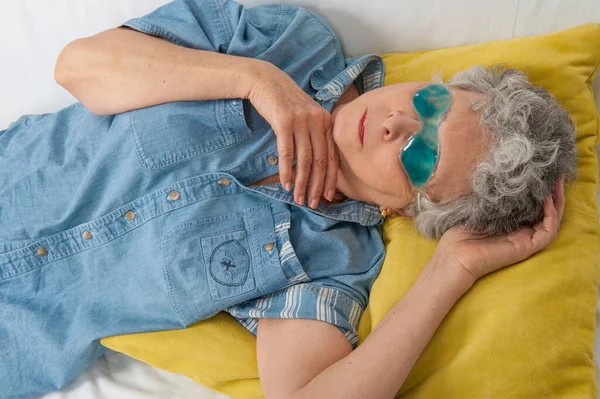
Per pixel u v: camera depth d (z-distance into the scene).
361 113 0.90
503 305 0.83
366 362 0.77
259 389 0.91
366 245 1.00
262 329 0.90
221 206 0.93
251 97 0.93
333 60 1.09
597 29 1.04
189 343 0.94
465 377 0.80
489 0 1.08
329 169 0.92
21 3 1.14
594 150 1.05
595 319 0.89
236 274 0.91
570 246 0.89
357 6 1.13
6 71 1.20
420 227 0.94
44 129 1.07
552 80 1.04
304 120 0.91
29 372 0.95
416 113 0.88
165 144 0.93
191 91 0.94
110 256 0.94
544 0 1.06
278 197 0.94
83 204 0.95
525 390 0.79
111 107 0.96
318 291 0.90
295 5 1.14
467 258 0.84
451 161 0.86
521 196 0.86
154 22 0.98
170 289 0.90
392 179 0.89
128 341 0.95
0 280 0.95
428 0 1.10
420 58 1.12
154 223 0.92
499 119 0.86
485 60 1.07
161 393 0.96
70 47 0.97
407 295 0.85
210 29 1.04
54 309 0.96
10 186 0.99
